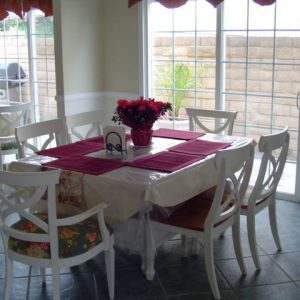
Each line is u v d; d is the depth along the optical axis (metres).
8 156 6.23
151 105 3.37
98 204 2.72
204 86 4.94
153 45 5.18
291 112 4.48
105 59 5.48
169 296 2.94
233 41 4.66
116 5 5.26
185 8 4.89
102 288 3.03
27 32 6.17
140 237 3.03
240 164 2.85
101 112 4.23
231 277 3.16
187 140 3.67
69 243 2.59
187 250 3.53
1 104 6.60
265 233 3.85
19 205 2.52
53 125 3.80
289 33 4.34
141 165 3.01
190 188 2.96
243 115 4.75
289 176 4.66
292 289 3.01
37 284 3.09
